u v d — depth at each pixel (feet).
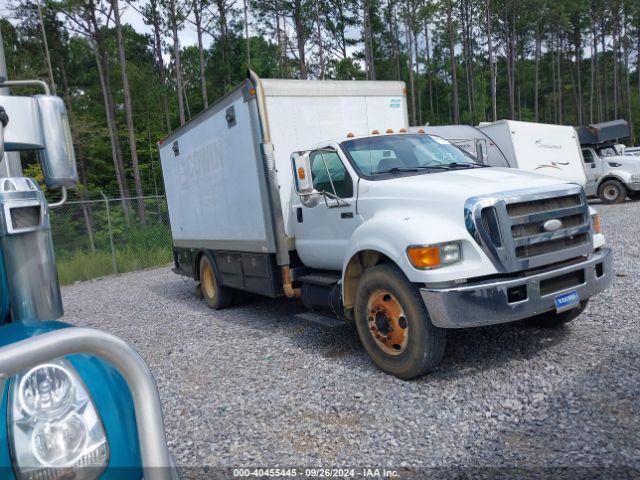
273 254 23.07
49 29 113.09
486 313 14.30
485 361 16.62
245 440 13.29
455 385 15.07
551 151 56.65
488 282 14.60
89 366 6.41
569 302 15.55
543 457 10.93
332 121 23.62
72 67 132.77
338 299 18.79
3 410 5.67
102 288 45.68
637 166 67.26
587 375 14.61
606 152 73.87
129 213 59.21
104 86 102.12
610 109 249.75
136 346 23.85
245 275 25.67
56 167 8.32
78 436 5.72
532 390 14.10
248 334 23.58
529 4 186.60
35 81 9.04
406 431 12.76
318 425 13.62
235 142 24.56
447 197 15.53
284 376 17.44
